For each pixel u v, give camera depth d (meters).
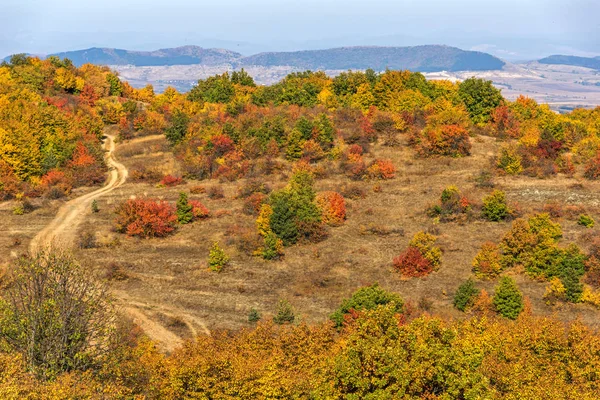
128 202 70.44
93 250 65.06
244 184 85.88
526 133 95.56
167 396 27.69
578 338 34.12
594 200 75.31
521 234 58.56
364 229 69.69
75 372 26.22
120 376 27.42
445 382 24.31
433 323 26.52
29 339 26.55
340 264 61.47
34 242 66.69
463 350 25.84
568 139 95.44
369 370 24.83
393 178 86.06
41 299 28.00
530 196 77.44
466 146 92.00
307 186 74.62
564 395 27.95
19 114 92.69
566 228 67.25
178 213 73.31
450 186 76.31
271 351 36.59
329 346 37.69
